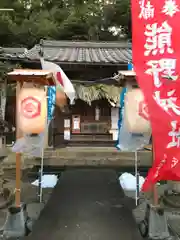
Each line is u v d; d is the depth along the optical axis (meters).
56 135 12.71
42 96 5.19
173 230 5.51
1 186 7.16
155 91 4.38
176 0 4.47
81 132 12.88
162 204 7.00
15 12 20.39
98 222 5.68
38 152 5.50
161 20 4.49
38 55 10.84
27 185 8.73
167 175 4.30
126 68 11.38
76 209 6.39
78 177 9.17
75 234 5.14
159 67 4.45
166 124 4.24
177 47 4.45
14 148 5.33
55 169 10.47
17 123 5.30
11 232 5.22
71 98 7.34
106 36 22.11
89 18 21.55
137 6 4.59
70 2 22.59
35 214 6.32
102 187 8.09
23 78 5.19
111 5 22.00
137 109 4.99
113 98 11.21
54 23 20.58
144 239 5.09
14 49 11.88
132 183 8.41
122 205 6.68
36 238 5.02
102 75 11.65
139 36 4.57
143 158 10.76
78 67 11.52
